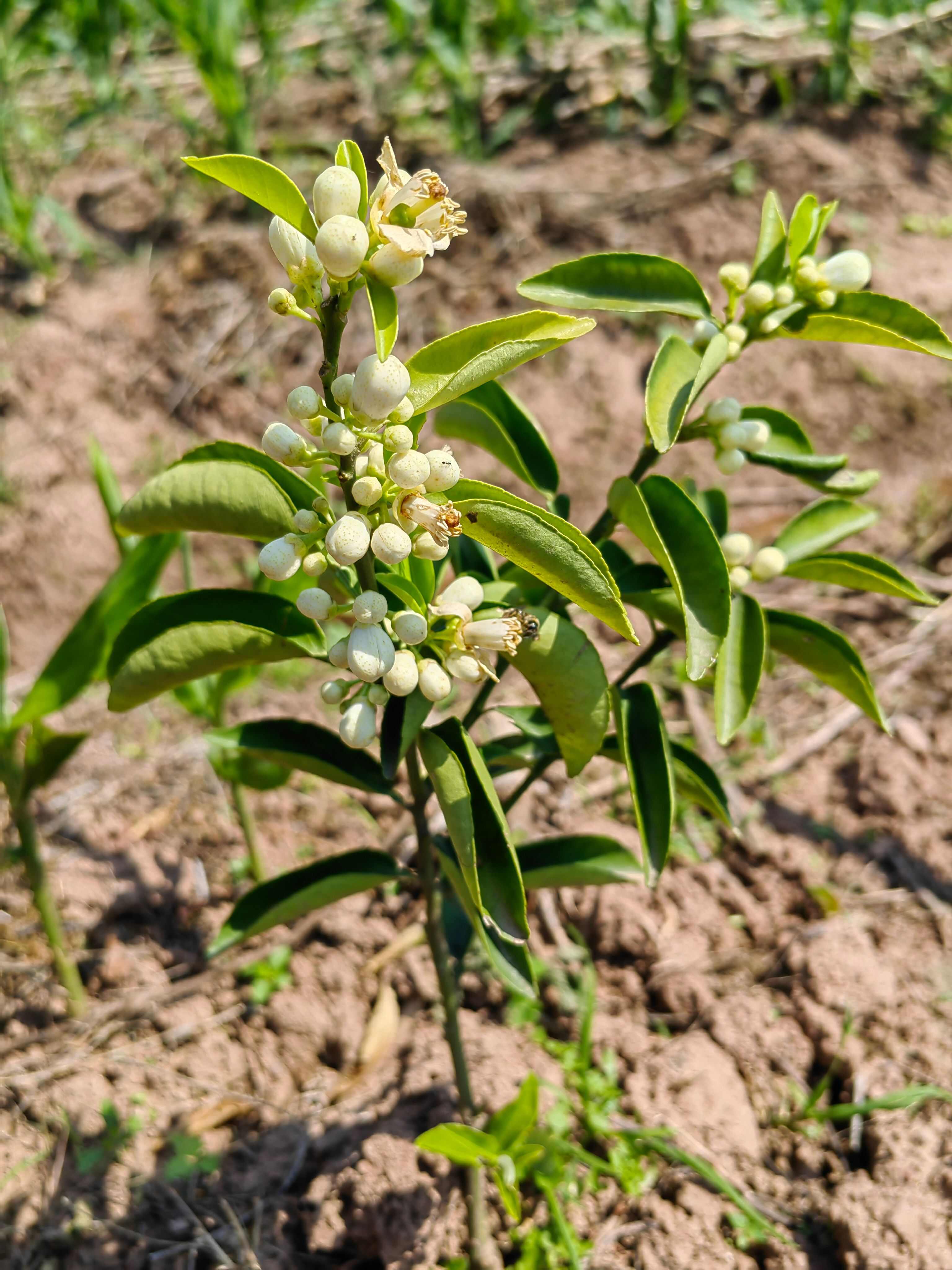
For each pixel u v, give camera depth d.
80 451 0.83
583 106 1.03
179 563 0.80
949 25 1.10
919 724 0.69
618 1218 0.48
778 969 0.57
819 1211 0.48
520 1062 0.52
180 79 1.10
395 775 0.32
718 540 0.35
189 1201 0.49
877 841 0.63
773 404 0.85
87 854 0.62
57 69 1.12
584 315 0.88
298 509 0.33
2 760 0.50
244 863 0.63
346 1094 0.53
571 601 0.30
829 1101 0.52
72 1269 0.47
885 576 0.38
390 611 0.33
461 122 0.99
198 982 0.56
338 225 0.25
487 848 0.34
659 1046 0.54
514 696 0.72
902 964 0.57
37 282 0.91
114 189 0.99
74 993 0.55
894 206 0.95
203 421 0.86
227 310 0.90
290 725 0.39
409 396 0.29
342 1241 0.47
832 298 0.34
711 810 0.45
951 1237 0.45
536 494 0.82
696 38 1.07
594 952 0.58
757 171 0.96
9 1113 0.51
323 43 1.11
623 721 0.37
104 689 0.73
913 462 0.84
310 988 0.57
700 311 0.36
